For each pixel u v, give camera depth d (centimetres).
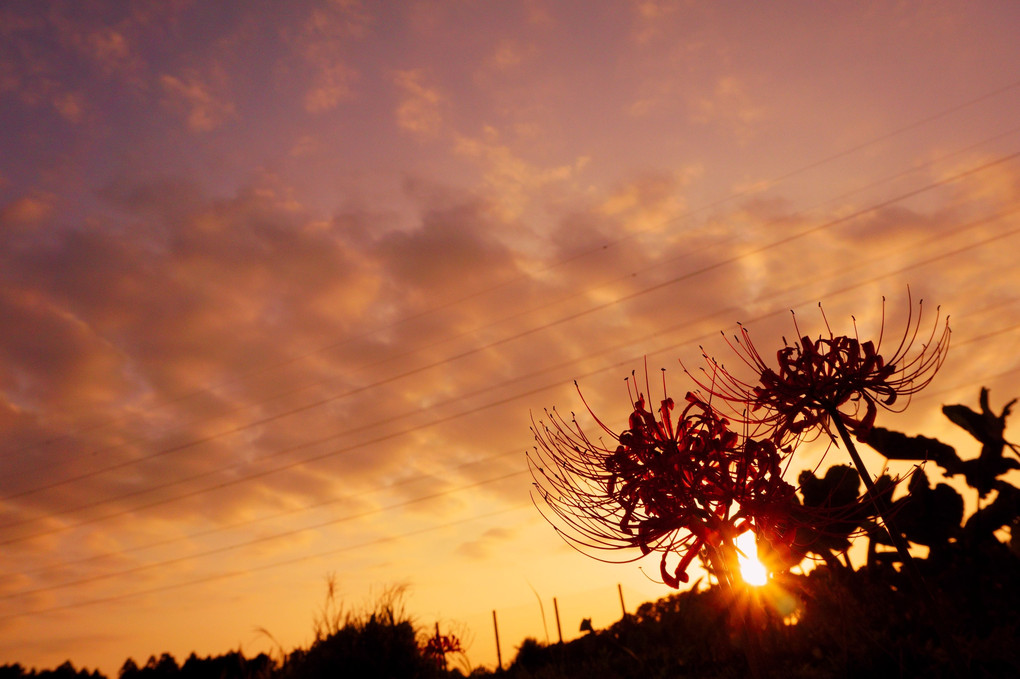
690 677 723
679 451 350
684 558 340
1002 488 601
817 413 388
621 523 345
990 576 592
